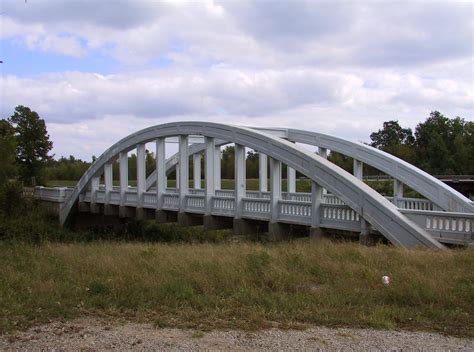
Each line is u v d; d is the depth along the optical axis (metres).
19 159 54.41
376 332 6.88
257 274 10.19
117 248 15.61
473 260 10.77
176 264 11.30
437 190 19.83
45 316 7.64
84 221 39.16
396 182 22.31
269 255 12.09
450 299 8.20
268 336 6.67
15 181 39.81
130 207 32.84
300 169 19.73
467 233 13.97
